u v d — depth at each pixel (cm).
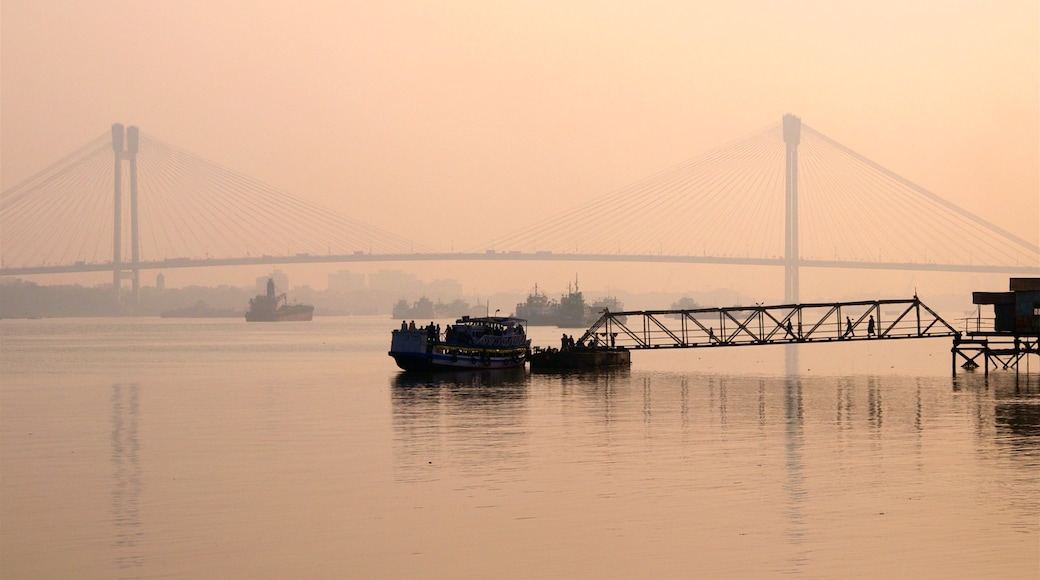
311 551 3453
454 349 12012
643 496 4225
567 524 3766
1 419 7350
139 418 7350
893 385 9850
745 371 12362
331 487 4488
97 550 3488
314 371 12925
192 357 17400
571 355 12219
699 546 3453
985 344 11094
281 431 6450
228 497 4300
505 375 11462
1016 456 5184
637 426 6506
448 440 5906
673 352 19012
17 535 3691
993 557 3291
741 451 5397
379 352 19212
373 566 3281
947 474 4672
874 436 5969
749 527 3694
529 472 4794
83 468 5069
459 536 3616
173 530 3741
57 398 9144
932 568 3183
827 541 3497
